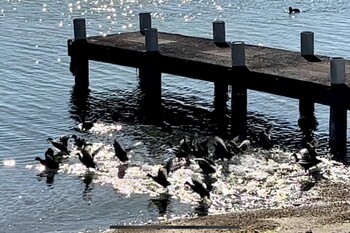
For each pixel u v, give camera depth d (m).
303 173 28.27
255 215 24.27
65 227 24.64
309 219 23.50
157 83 37.81
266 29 57.53
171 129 34.69
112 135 33.91
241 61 33.56
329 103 30.88
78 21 40.34
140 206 25.91
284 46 51.66
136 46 38.88
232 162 29.39
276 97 39.09
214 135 33.78
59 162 30.00
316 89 31.09
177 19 62.50
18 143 33.09
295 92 31.77
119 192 27.05
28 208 26.12
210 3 69.50
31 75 44.16
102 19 62.84
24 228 24.67
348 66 33.84
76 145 31.70
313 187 26.94
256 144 31.84
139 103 38.81
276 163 29.36
